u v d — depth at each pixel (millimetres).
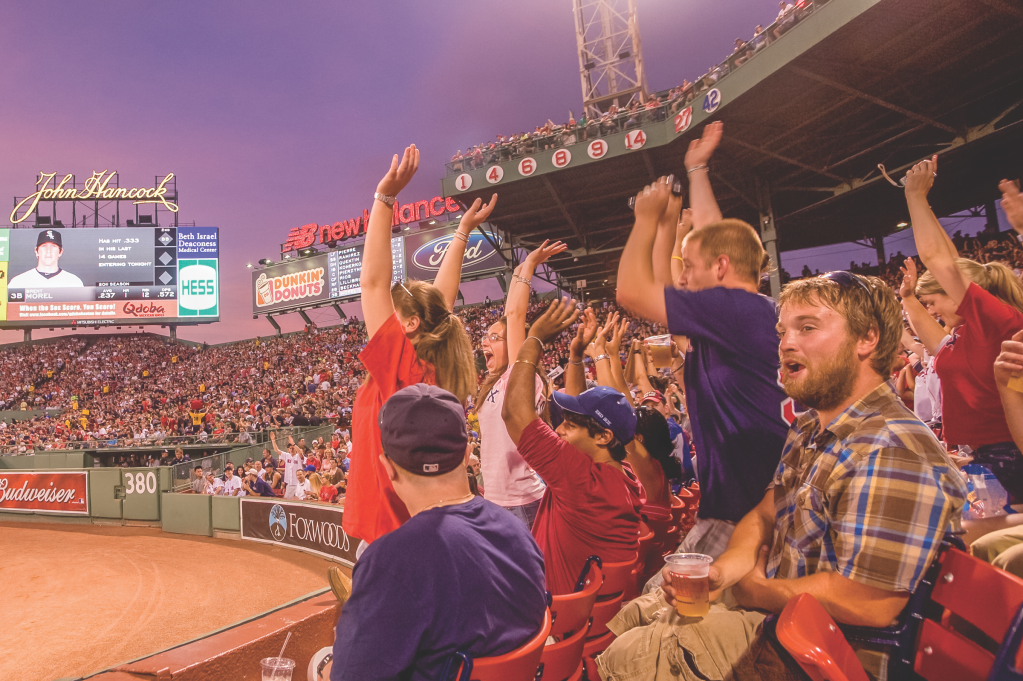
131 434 28500
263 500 11477
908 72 14094
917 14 12055
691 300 1849
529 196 21766
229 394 34625
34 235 42156
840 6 12406
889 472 1271
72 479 15000
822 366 1428
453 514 1454
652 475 3154
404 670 1277
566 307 2336
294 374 35375
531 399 2256
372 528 2080
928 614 1299
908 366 4449
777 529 1617
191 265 43094
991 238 18656
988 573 1164
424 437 1492
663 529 3271
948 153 17625
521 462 3074
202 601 8078
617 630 2104
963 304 2328
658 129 17734
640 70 24203
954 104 15398
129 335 44656
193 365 41438
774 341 1832
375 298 2117
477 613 1337
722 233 1903
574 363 3074
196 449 23797
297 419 21844
